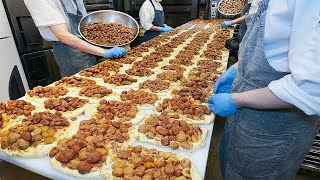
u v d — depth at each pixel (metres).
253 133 1.13
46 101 1.43
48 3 1.94
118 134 1.09
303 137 1.10
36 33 3.17
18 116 1.27
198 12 6.88
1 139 1.03
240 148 1.24
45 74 3.45
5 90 2.80
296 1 0.68
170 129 1.11
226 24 4.93
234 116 1.30
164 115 1.26
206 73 2.05
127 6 5.73
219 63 2.45
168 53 2.89
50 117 1.21
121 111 1.32
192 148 1.03
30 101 1.50
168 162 0.91
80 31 2.51
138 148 1.01
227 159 1.49
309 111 0.74
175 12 6.59
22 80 3.09
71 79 1.83
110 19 2.96
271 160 1.16
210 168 2.30
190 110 1.32
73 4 2.43
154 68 2.29
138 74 2.04
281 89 0.77
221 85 1.57
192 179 0.85
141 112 1.35
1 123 1.18
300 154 1.18
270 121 1.06
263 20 0.93
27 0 1.91
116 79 1.87
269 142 1.11
